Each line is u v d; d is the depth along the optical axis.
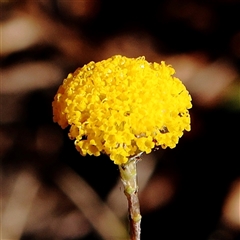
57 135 0.27
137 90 0.14
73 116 0.14
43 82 0.29
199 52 0.27
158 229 0.24
